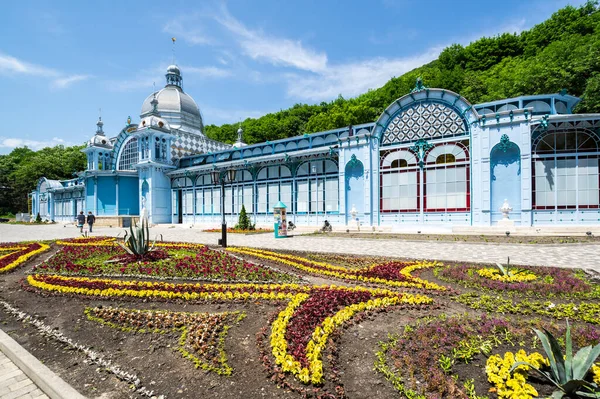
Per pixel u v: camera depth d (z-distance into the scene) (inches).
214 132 2539.4
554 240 534.6
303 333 185.9
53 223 1664.6
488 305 228.7
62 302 265.3
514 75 1553.9
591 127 652.7
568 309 212.2
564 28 1780.3
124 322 218.2
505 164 690.2
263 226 1032.8
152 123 1312.7
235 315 225.8
